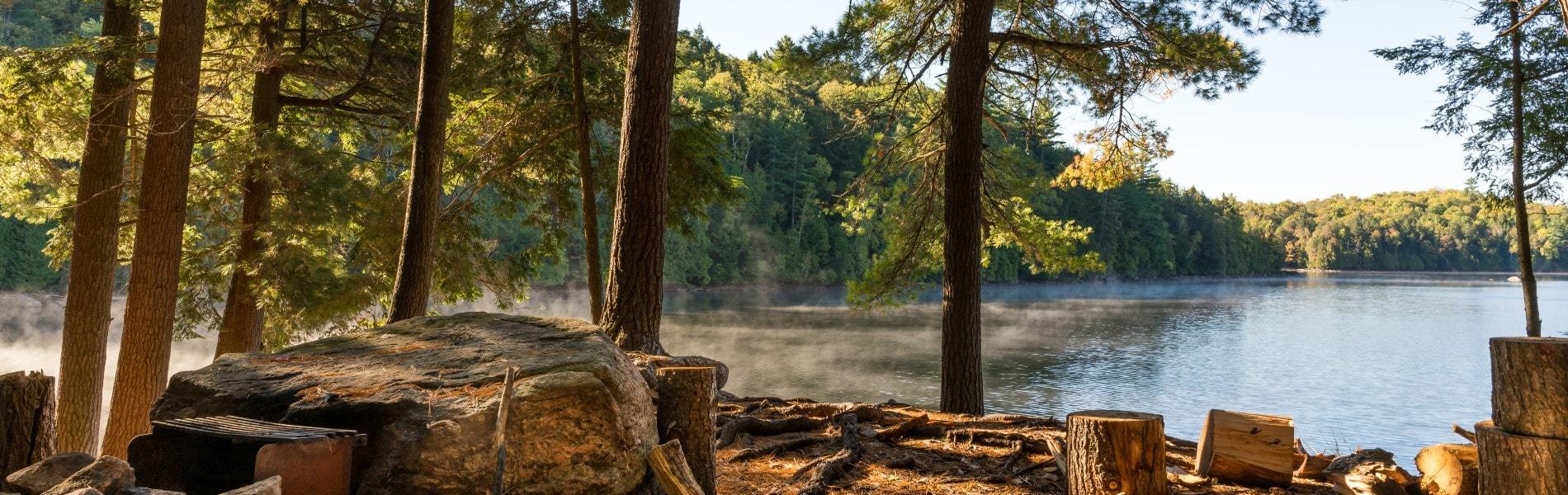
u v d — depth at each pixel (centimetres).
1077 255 1160
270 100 1295
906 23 1139
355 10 1322
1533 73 1314
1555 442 295
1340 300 7531
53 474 343
